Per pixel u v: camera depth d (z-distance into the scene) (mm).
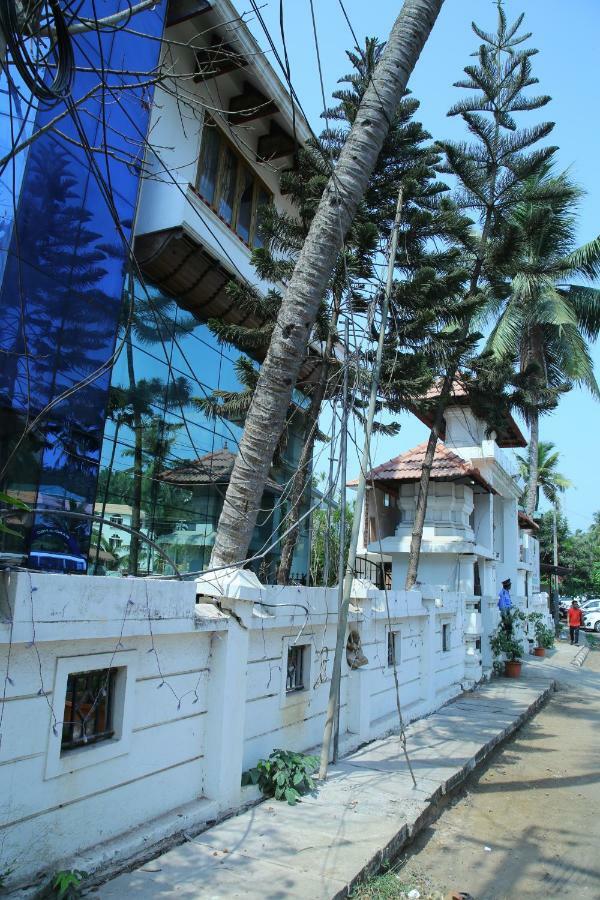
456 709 9414
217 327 8938
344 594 5457
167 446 10156
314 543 14898
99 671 3557
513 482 17312
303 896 3301
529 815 5566
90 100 7988
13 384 6926
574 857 4684
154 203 9430
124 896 3135
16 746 2961
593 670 17250
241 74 10547
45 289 7316
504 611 14461
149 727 3822
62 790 3205
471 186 11242
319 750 5832
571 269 19734
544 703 11422
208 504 11031
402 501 13469
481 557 14258
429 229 8828
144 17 8773
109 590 3398
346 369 6043
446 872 4297
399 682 8133
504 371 11172
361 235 7988
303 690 5734
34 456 7145
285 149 11859
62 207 7574
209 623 4219
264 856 3746
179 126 9922
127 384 9344
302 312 5242
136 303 9617
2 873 2861
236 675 4457
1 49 3354
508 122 11406
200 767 4285
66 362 7551
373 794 5066
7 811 2906
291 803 4680
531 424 23844
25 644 2980
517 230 10914
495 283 11414
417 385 8469
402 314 8602
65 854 3215
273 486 11367
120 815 3574
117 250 8281
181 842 3840
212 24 9680
